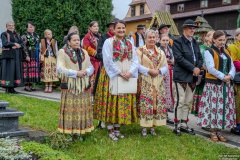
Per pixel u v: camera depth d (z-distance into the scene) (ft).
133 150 15.30
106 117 16.89
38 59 31.14
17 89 32.96
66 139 15.51
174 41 19.03
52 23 31.99
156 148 15.78
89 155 14.56
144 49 17.63
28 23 30.73
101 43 18.76
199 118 18.26
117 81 16.44
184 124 19.17
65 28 32.07
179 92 18.67
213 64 17.65
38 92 31.30
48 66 30.78
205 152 15.58
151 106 17.25
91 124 16.44
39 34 32.63
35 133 15.84
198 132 19.67
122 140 16.71
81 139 16.39
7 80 28.35
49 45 30.91
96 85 17.67
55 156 12.58
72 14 31.60
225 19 87.51
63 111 15.75
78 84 15.67
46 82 31.19
